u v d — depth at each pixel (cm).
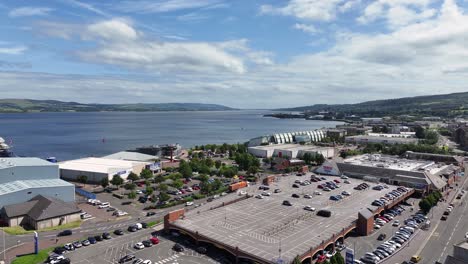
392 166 18212
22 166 13112
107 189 15350
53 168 13850
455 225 10762
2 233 9850
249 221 10275
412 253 8681
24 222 10781
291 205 12000
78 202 13150
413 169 17262
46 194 12169
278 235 9175
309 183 15412
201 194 14575
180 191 14812
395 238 9494
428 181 14912
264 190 14250
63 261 7875
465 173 19375
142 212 12125
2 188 11988
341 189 14462
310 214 10994
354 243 9362
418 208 12738
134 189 15200
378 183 15675
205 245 9062
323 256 8431
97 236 9438
